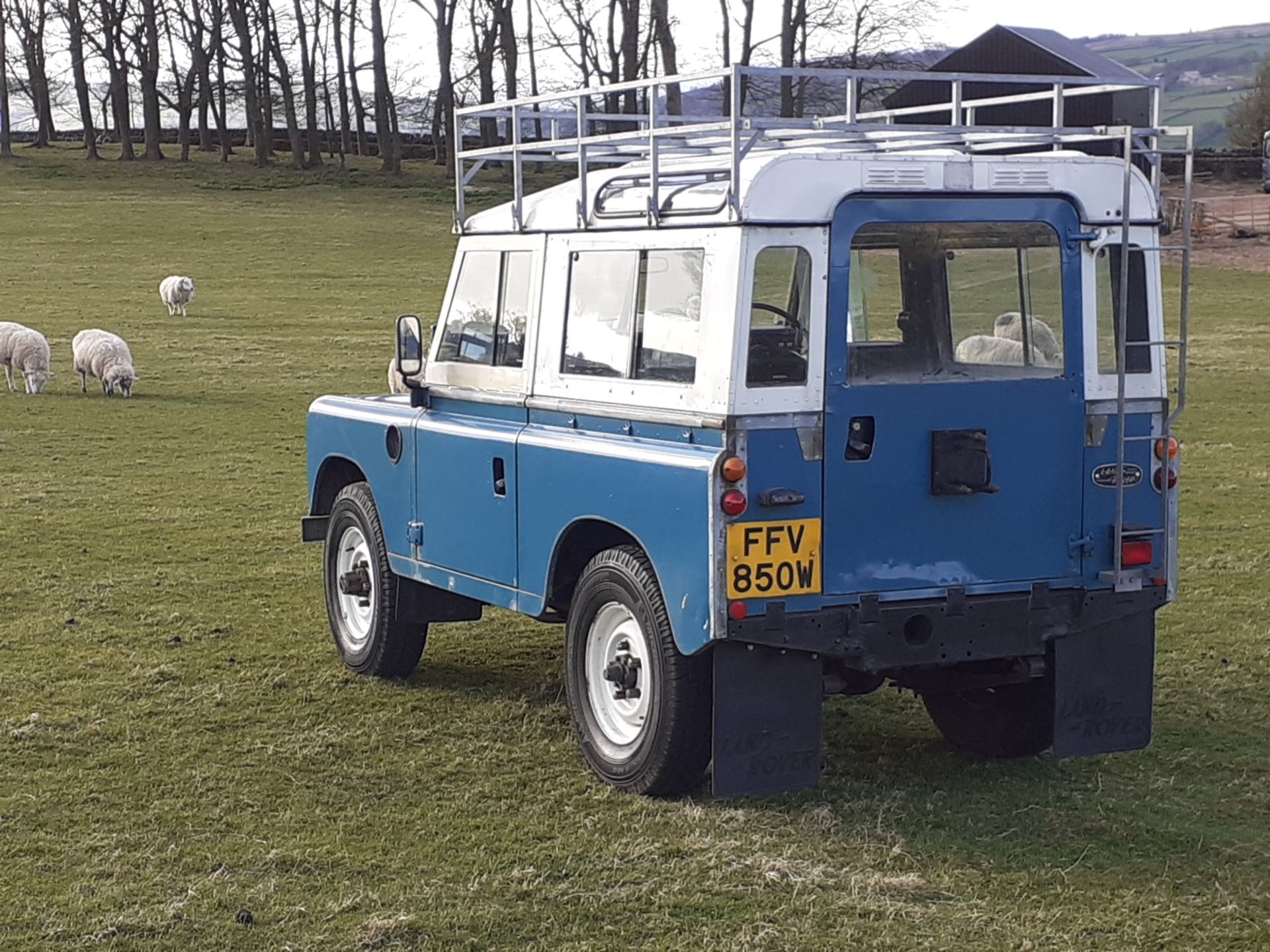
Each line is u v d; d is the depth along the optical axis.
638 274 6.47
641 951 5.00
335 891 5.51
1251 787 6.67
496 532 7.27
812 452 5.96
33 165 65.56
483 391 7.61
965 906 5.38
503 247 7.54
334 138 77.94
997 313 6.30
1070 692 6.53
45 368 22.45
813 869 5.68
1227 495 14.79
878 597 6.09
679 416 6.11
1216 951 5.02
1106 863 5.79
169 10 72.31
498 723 7.62
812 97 37.66
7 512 13.79
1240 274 40.44
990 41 47.38
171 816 6.25
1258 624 9.70
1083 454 6.42
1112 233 6.40
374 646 8.34
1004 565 6.33
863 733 7.59
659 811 6.31
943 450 6.14
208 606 10.22
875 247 6.07
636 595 6.33
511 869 5.70
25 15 76.75
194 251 43.66
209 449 17.83
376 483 8.35
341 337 29.33
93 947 5.05
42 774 6.77
